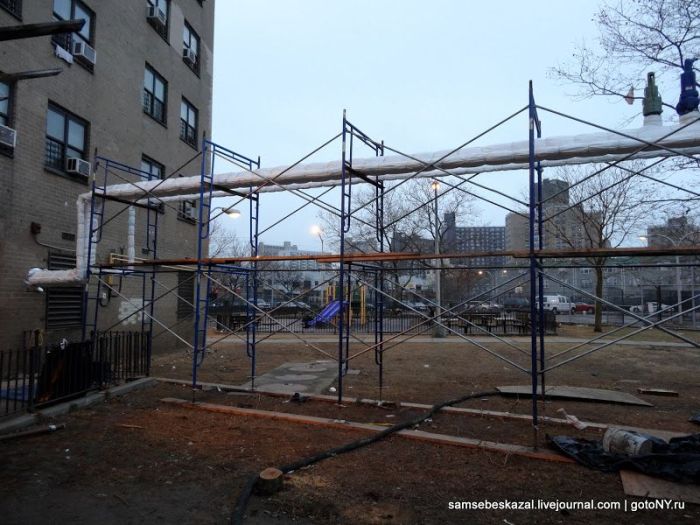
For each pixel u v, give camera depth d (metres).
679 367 12.73
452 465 5.30
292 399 8.43
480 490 4.64
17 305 9.59
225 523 4.00
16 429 6.42
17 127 9.62
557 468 5.18
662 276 33.78
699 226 21.50
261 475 4.65
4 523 3.96
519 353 15.43
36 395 7.27
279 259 8.45
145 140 14.27
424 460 5.46
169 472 5.09
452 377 11.03
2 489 4.62
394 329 24.22
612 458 5.13
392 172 8.45
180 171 16.38
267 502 4.37
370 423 6.91
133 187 10.27
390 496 4.51
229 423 6.98
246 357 14.27
